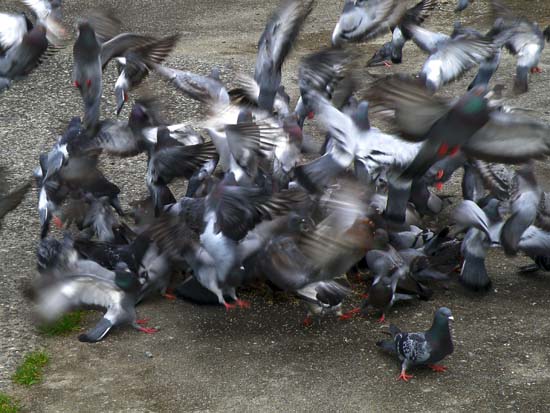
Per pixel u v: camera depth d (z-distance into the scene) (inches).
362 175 142.9
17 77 164.6
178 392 128.0
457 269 152.0
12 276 151.5
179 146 153.1
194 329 140.6
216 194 136.6
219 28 291.0
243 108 157.1
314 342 137.6
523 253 155.6
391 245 143.9
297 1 160.1
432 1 200.4
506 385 128.5
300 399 126.5
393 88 87.9
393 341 131.5
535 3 299.0
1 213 127.0
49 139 199.9
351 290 142.3
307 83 163.6
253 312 144.3
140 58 163.0
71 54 249.0
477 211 143.2
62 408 125.3
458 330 139.6
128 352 135.6
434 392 127.5
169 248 139.7
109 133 155.8
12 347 135.9
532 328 139.9
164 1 324.2
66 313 141.6
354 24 173.6
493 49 183.0
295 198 136.2
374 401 126.0
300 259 133.6
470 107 87.4
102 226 153.3
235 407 125.3
